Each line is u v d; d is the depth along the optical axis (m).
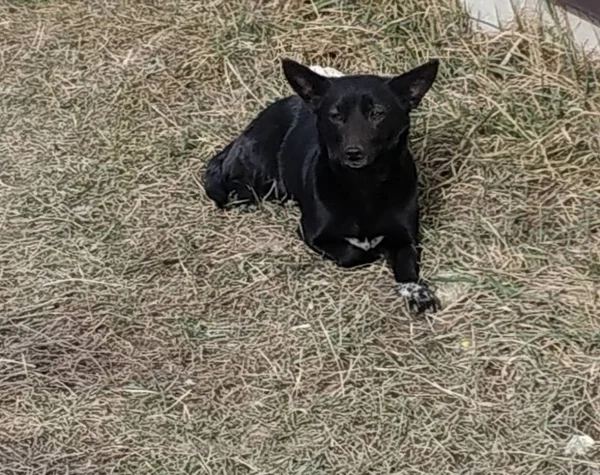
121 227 2.43
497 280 2.26
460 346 2.15
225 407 2.08
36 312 2.27
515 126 2.54
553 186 2.44
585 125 2.53
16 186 2.54
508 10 2.76
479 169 2.47
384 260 2.33
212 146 2.61
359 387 2.10
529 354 2.12
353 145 2.19
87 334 2.22
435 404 2.06
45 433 2.05
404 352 2.15
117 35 2.93
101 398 2.10
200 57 2.82
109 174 2.55
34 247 2.39
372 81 2.24
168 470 1.99
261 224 2.43
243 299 2.27
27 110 2.76
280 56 2.82
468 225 2.37
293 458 1.99
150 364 2.16
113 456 2.01
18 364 2.17
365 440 2.01
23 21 3.02
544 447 1.99
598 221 2.36
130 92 2.77
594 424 2.02
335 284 2.28
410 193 2.29
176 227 2.43
